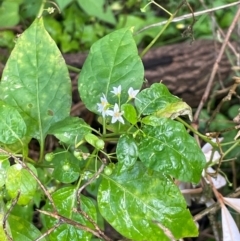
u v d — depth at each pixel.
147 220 0.14
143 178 0.14
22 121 0.14
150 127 0.13
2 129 0.14
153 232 0.14
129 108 0.13
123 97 0.15
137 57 0.15
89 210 0.14
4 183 0.13
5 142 0.14
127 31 0.15
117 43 0.15
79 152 0.14
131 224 0.14
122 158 0.13
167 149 0.13
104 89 0.15
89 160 0.15
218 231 0.22
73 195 0.14
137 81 0.15
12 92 0.15
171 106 0.14
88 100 0.15
